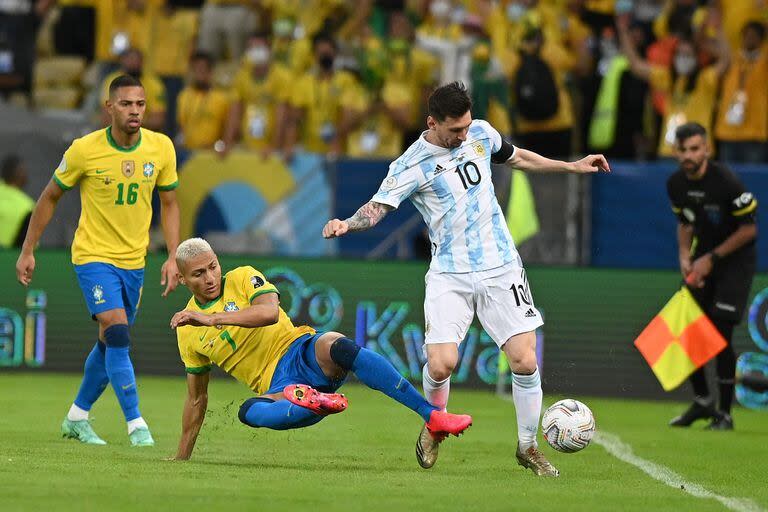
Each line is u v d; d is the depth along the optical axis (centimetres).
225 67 6550
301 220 5359
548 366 5044
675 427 3947
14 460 2605
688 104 5681
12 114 6275
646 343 3984
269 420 2428
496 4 6138
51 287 5262
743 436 3700
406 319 5094
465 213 2617
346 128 5906
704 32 5766
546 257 5147
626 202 5119
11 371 5278
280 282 5172
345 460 2828
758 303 4866
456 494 2259
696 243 4019
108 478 2342
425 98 5972
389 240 5309
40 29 7112
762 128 5531
